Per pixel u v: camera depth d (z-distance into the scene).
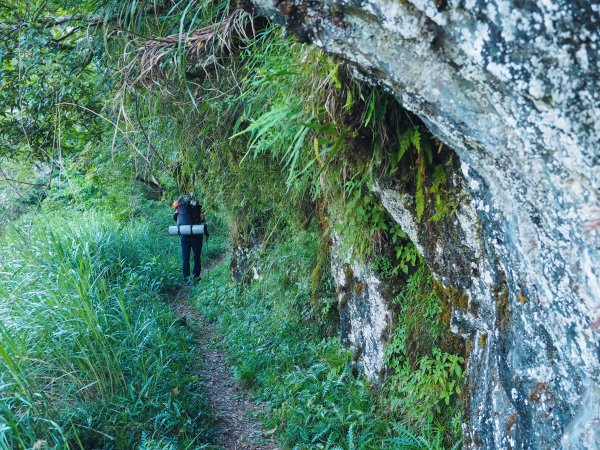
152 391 4.21
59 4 4.04
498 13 1.40
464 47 1.54
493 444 2.75
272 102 3.22
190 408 4.29
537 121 1.51
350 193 3.64
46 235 5.84
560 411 2.13
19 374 3.46
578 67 1.33
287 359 5.43
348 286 5.00
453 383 3.62
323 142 2.71
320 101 2.71
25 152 4.93
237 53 3.95
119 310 5.20
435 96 1.82
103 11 4.03
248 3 2.12
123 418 3.75
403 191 3.14
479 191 2.30
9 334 3.69
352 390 4.54
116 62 4.30
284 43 2.99
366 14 1.75
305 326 6.04
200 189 7.73
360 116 2.71
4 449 2.78
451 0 1.48
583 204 1.57
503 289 2.67
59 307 4.19
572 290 1.77
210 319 7.36
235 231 7.93
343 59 2.14
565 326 1.88
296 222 5.95
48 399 3.64
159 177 7.23
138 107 4.62
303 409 4.39
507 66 1.46
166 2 4.08
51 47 4.39
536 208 1.85
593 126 1.39
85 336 4.07
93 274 5.24
